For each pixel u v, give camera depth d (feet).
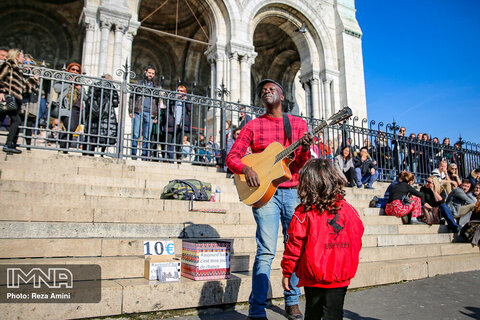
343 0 61.72
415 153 37.96
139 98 27.20
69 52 58.34
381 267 15.33
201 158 32.73
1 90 18.95
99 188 17.42
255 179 9.82
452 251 20.97
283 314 11.07
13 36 54.95
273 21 57.06
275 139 10.73
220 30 48.70
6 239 11.36
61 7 57.00
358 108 56.80
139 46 65.31
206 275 11.25
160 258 11.60
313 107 56.13
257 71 75.00
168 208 17.24
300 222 7.52
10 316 8.52
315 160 7.84
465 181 27.40
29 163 18.75
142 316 10.08
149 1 59.82
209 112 44.98
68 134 21.31
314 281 7.22
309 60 57.77
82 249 12.21
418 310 11.96
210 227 15.74
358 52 59.77
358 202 26.81
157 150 24.16
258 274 9.61
